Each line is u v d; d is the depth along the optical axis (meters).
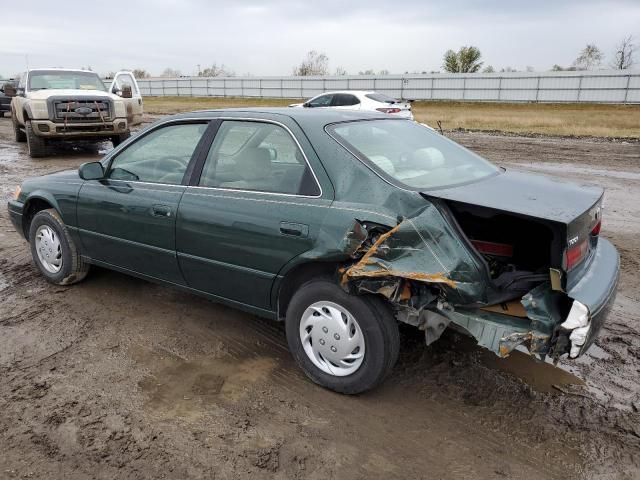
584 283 2.88
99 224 4.40
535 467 2.72
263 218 3.36
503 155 14.10
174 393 3.30
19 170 11.25
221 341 3.95
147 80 57.00
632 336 4.11
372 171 3.16
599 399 3.29
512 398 3.30
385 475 2.65
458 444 2.88
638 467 2.72
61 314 4.37
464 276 2.83
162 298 4.70
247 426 3.00
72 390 3.31
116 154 4.42
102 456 2.75
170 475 2.63
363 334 3.11
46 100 12.31
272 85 50.12
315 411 3.15
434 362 3.69
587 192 3.36
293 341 3.44
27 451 2.78
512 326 2.83
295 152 3.42
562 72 39.62
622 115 30.23
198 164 3.85
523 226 3.32
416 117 28.55
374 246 2.90
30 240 5.03
